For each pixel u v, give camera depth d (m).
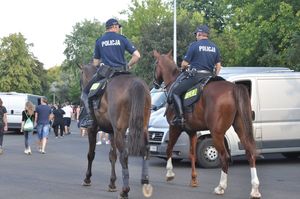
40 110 19.09
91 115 9.68
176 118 10.10
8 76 83.94
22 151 19.83
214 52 10.08
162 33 40.53
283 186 10.63
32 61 88.88
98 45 9.69
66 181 11.36
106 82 9.22
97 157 17.03
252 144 8.79
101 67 9.55
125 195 8.68
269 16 33.25
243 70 15.98
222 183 9.47
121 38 9.63
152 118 14.41
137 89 8.49
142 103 8.45
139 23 47.53
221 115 8.99
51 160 16.19
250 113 8.88
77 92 98.75
